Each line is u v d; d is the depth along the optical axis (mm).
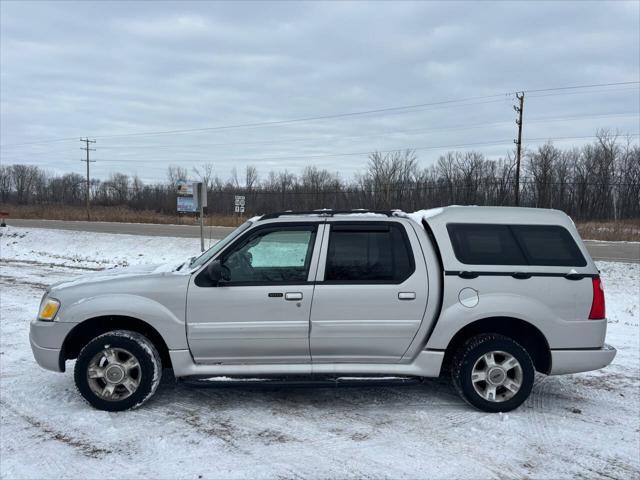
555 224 4535
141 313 4277
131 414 4293
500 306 4285
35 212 58156
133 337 4312
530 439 3916
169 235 29000
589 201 57688
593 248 25797
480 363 4406
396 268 4391
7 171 96500
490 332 4551
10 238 28328
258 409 4453
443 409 4496
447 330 4324
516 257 4418
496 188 57812
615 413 4469
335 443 3801
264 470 3385
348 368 4367
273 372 4336
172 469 3385
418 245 4422
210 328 4293
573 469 3459
